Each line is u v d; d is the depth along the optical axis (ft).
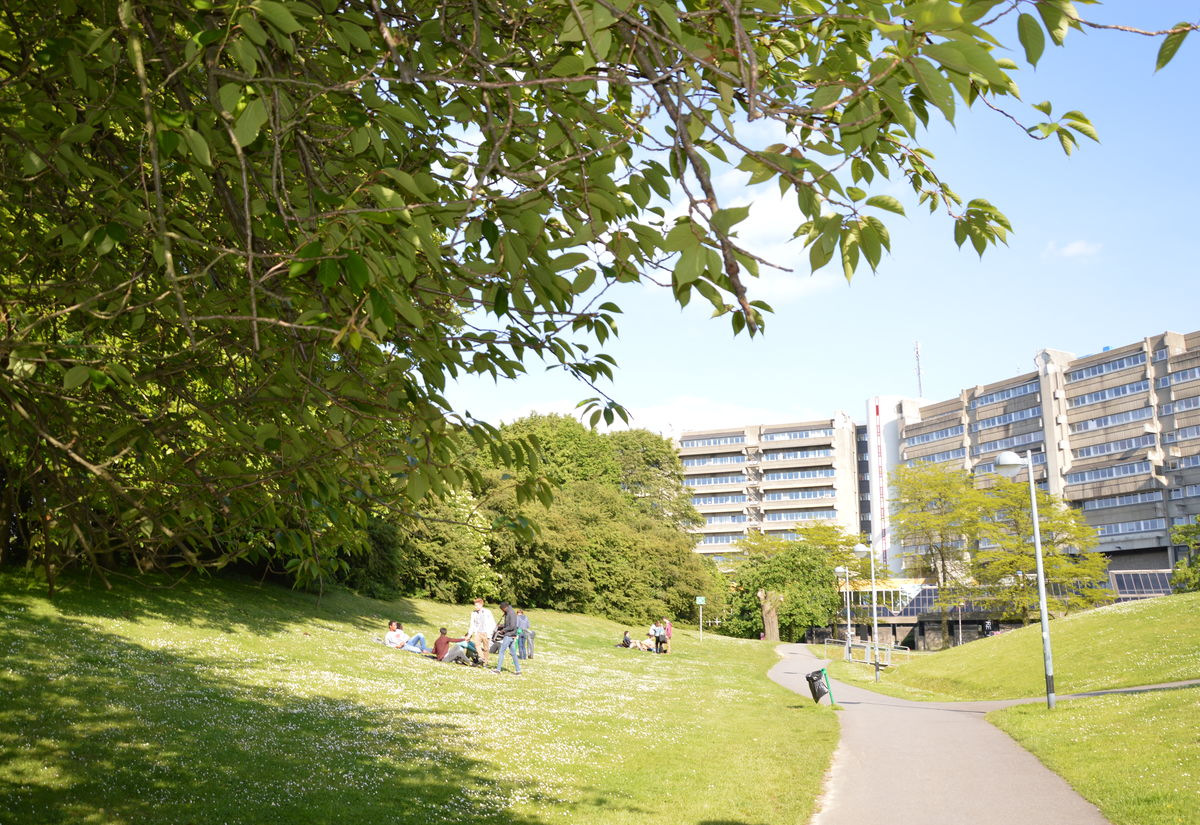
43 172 12.14
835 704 72.43
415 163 10.93
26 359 10.35
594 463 252.62
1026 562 187.83
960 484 212.02
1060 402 311.06
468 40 11.31
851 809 32.83
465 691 59.93
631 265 9.95
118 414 13.08
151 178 12.69
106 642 50.55
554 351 12.71
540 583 180.24
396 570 127.13
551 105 10.20
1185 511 267.80
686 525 287.07
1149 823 27.63
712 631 254.47
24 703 35.68
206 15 8.89
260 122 8.13
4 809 25.07
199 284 12.97
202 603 73.20
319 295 11.77
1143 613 106.83
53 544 13.99
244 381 14.40
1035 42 6.72
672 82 7.11
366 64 10.78
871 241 8.04
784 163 7.21
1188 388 270.67
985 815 31.17
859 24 7.29
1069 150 8.80
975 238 10.14
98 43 9.12
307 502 14.87
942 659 121.29
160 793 28.27
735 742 49.08
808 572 236.02
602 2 6.73
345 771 33.63
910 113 6.86
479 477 13.57
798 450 450.30
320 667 58.95
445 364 12.61
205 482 13.00
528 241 9.96
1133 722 45.70
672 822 30.58
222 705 41.57
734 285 6.96
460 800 31.60
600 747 44.57
